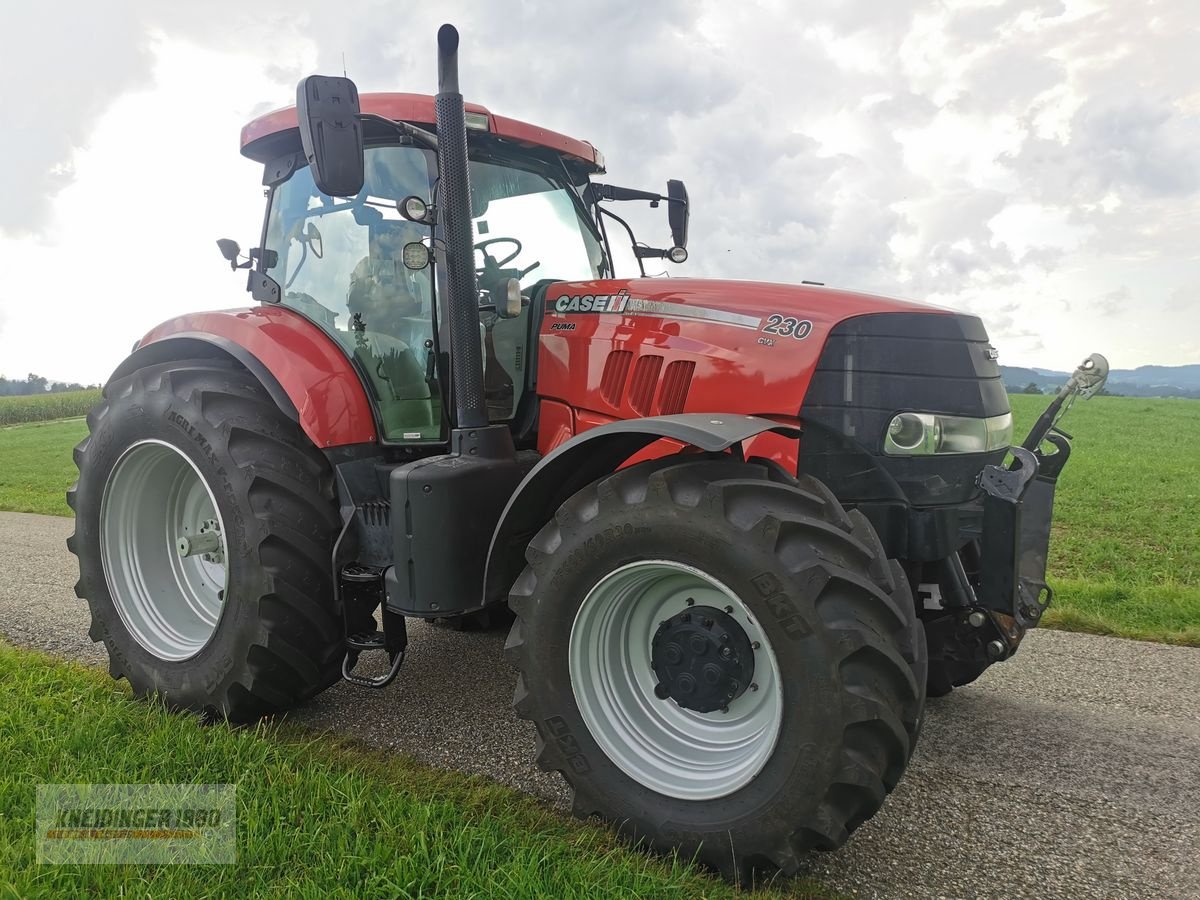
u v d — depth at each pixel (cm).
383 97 305
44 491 1190
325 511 301
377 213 315
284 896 188
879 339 262
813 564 197
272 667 288
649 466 228
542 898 186
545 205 349
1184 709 331
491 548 251
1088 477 1266
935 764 282
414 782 253
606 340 297
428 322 311
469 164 321
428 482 264
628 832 223
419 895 188
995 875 217
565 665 231
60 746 259
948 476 265
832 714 193
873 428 259
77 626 428
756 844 204
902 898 207
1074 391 301
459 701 328
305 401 300
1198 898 208
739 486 209
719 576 206
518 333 324
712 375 271
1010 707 333
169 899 188
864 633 193
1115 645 414
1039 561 298
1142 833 238
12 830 214
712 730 231
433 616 265
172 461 336
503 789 251
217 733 273
